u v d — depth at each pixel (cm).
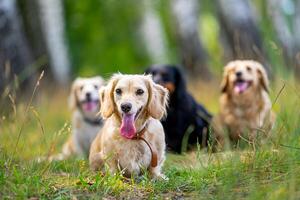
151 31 2977
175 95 1006
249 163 616
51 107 1342
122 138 652
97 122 1015
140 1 3022
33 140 841
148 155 656
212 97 1435
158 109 661
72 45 3150
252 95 957
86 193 564
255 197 516
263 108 953
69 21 3089
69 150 1021
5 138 763
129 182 623
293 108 750
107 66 3186
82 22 3127
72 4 3072
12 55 1320
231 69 986
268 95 973
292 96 824
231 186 550
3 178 553
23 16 2052
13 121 860
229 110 980
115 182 587
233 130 970
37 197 543
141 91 652
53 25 2095
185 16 2252
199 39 2244
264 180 578
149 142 656
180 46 2283
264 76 973
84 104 1013
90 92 1009
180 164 739
